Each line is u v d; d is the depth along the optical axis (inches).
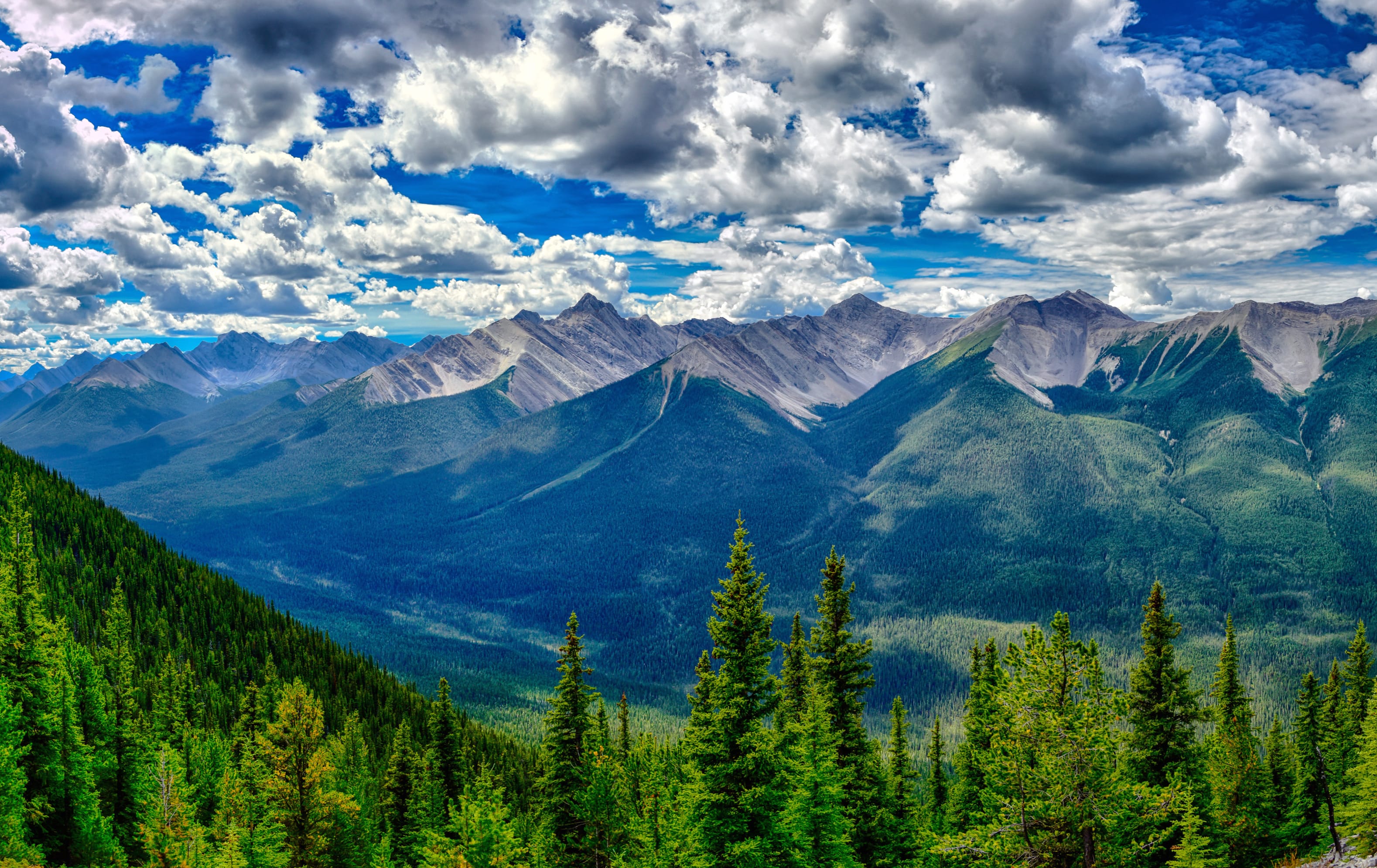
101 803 1905.8
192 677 4485.7
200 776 2379.4
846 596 1777.8
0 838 1406.3
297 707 1625.2
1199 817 1609.3
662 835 1397.6
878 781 1822.1
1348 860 1533.0
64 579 5733.3
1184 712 1813.5
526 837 2138.3
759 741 1283.2
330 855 1724.9
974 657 2329.0
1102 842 1219.2
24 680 1689.2
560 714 1790.1
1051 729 1223.5
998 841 1253.1
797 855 1347.2
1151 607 1862.7
